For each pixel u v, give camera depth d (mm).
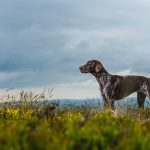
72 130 3863
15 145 3615
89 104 10617
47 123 4664
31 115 6035
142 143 3676
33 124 4875
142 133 4082
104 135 3857
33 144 3805
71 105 9953
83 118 4629
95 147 3518
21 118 5625
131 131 4133
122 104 11750
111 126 4262
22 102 9430
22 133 4129
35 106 9117
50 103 8906
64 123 4762
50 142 3695
